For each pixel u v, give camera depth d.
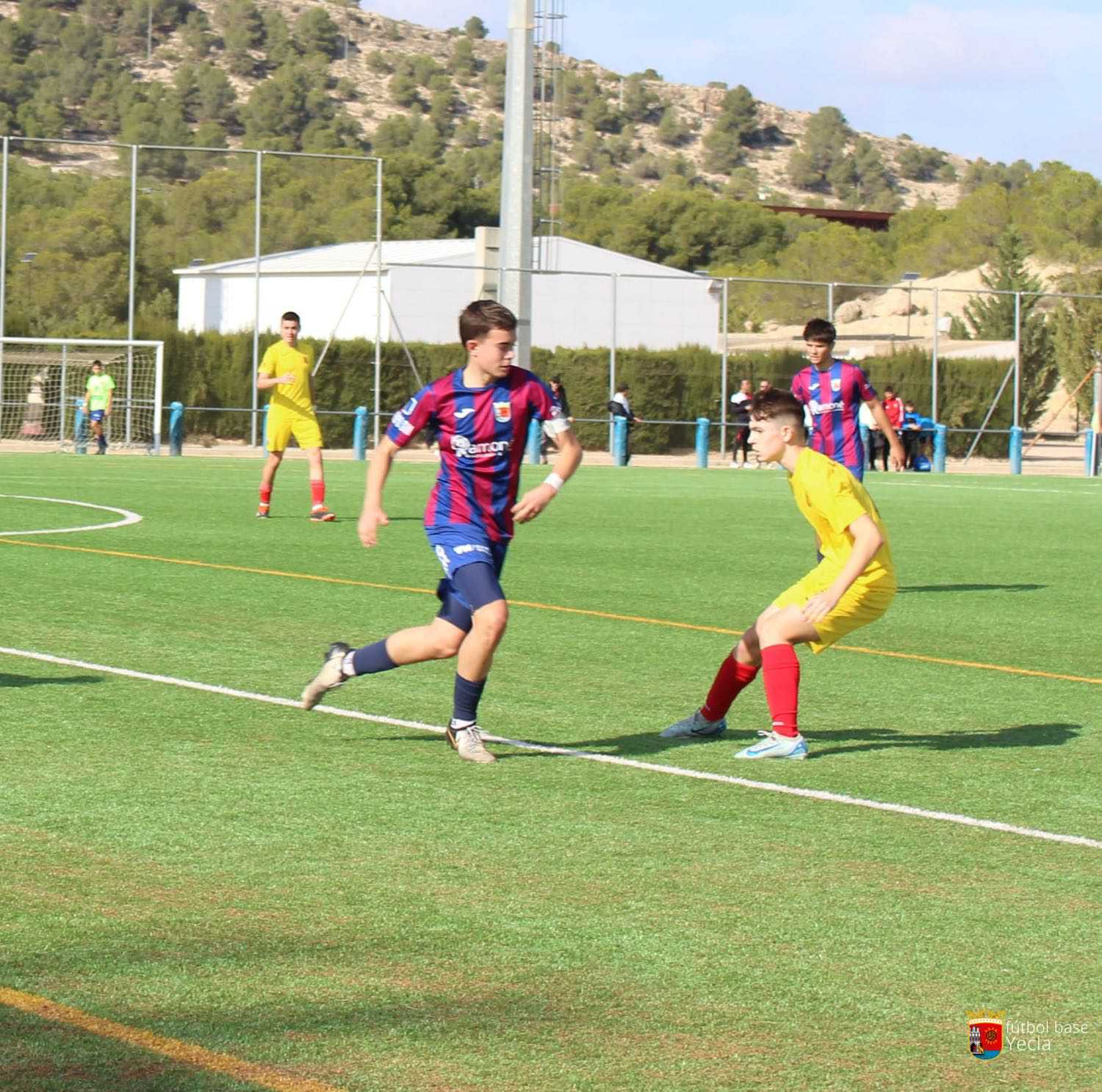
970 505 52.62
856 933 10.29
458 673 14.72
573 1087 7.97
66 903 10.52
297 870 11.33
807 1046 8.54
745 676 15.70
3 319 76.50
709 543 36.38
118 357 80.19
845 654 21.69
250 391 81.00
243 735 15.52
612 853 11.91
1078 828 12.93
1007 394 93.38
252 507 43.12
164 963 9.47
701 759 15.11
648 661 20.44
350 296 80.75
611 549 34.78
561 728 16.34
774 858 11.88
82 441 73.25
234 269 83.38
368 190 87.88
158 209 81.56
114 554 30.80
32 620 22.25
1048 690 19.22
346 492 50.41
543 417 14.62
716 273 174.12
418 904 10.66
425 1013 8.84
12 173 94.31
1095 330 109.81
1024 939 10.25
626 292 97.44
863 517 14.50
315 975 9.34
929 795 13.91
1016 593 28.72
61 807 12.81
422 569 29.45
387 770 14.28
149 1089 7.80
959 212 172.00
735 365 89.31
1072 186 159.75
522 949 9.87
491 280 75.69
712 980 9.43
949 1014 9.02
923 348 91.38
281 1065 8.12
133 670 18.66
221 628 22.08
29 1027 8.49
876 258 172.50
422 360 85.44
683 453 88.75
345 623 22.75
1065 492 59.62
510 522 14.84
